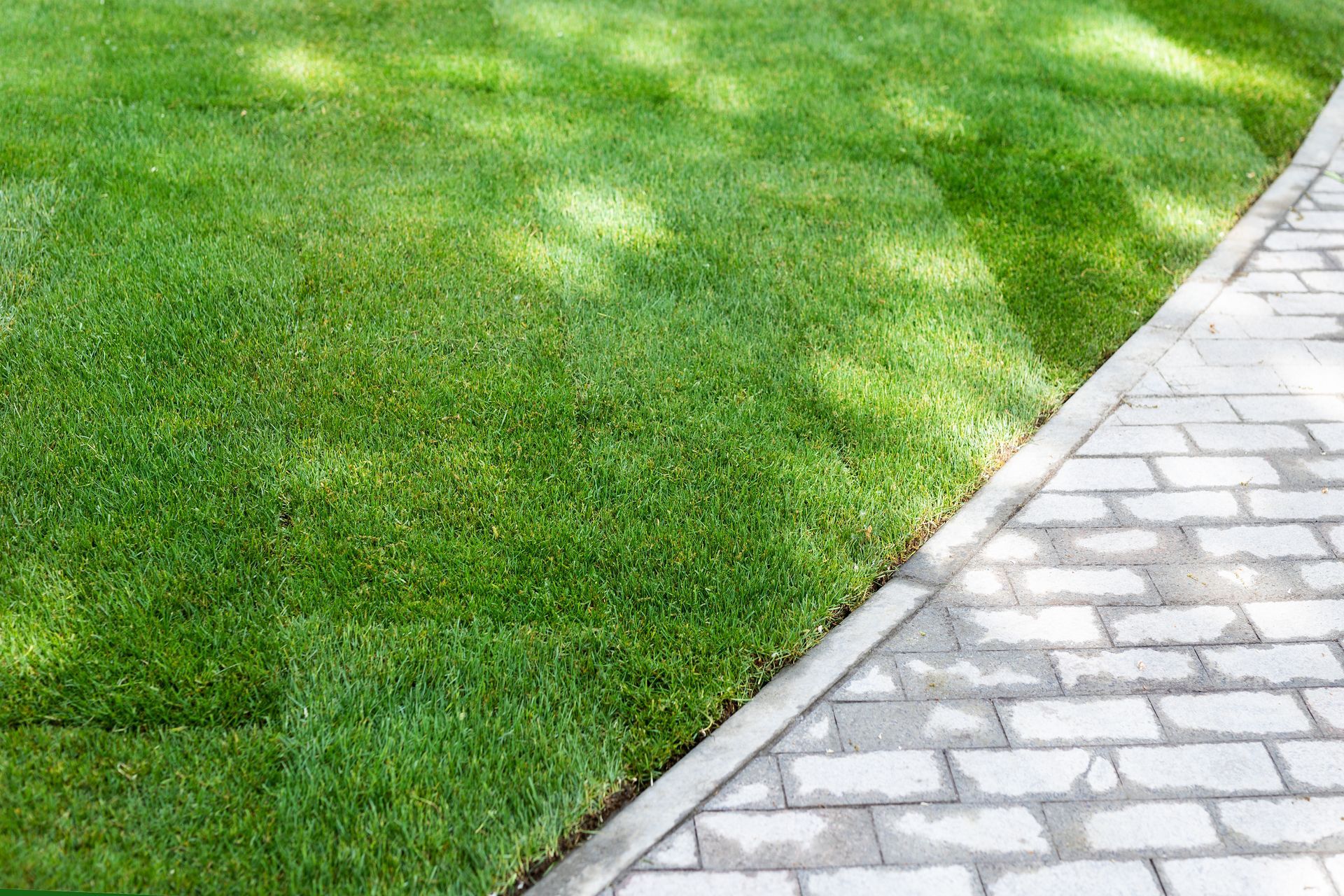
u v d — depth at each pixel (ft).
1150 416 13.80
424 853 8.23
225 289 14.51
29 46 21.63
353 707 9.29
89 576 10.31
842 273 16.01
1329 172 20.13
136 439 11.93
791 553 11.12
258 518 11.12
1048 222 17.80
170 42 22.33
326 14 24.31
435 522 11.23
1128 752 9.42
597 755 9.09
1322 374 14.71
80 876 7.87
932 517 11.93
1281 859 8.57
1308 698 10.01
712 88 21.84
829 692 9.89
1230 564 11.55
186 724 9.12
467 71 21.83
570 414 12.84
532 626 10.13
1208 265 17.08
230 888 7.93
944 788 9.05
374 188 17.39
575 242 16.30
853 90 22.13
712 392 13.41
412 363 13.42
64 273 14.70
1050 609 10.89
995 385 13.88
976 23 25.71
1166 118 21.62
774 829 8.66
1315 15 27.37
